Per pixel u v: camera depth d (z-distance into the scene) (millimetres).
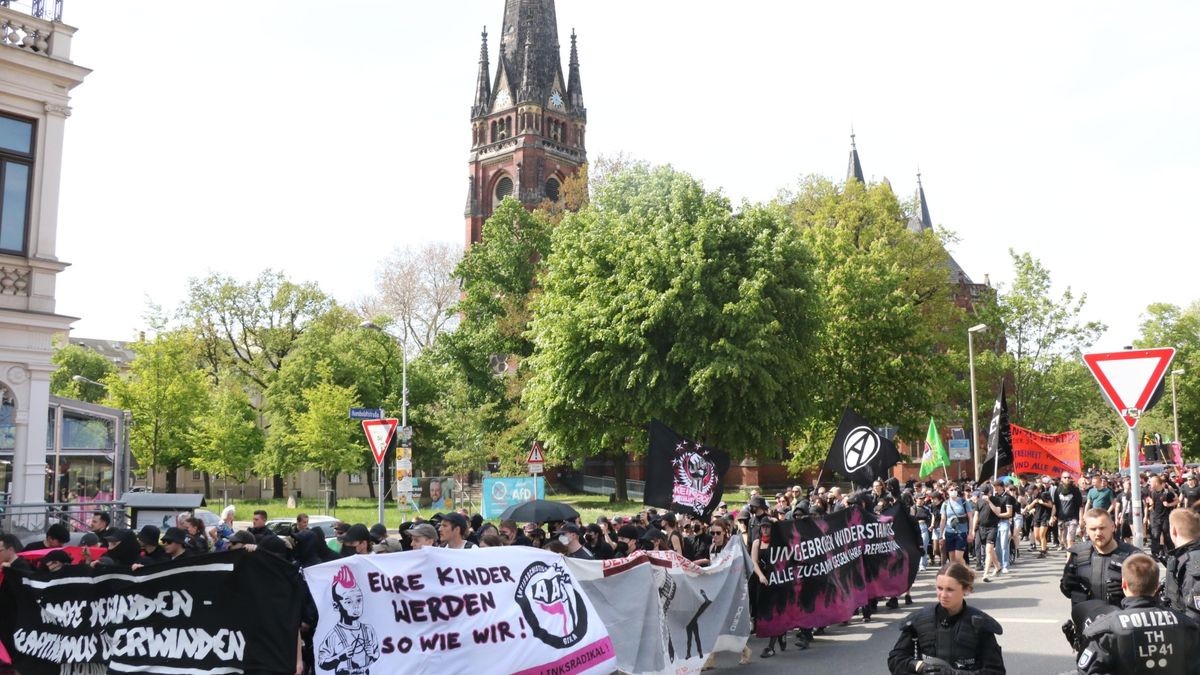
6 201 18078
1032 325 51375
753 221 40125
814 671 11234
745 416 37875
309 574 7375
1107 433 66125
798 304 38969
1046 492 25000
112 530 11031
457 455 46438
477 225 91500
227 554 7188
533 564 8695
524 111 89625
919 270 49688
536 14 92250
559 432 41750
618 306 38844
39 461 18328
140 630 7367
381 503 20328
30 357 18234
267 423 69312
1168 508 19781
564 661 8531
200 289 68750
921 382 45875
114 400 53406
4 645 7965
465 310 60656
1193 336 80062
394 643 7602
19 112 18234
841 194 51688
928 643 6031
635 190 49906
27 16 18297
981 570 21375
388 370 66625
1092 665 5555
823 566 13445
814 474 64625
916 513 21797
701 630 10969
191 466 59688
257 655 7039
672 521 13234
